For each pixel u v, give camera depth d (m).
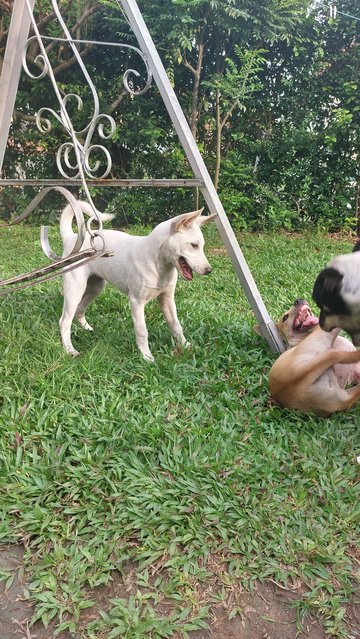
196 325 4.58
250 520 2.53
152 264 3.86
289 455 3.00
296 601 2.18
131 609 2.11
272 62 9.55
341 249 8.18
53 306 4.96
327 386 3.26
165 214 10.06
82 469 2.79
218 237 8.75
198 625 2.07
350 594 2.24
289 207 9.73
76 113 9.62
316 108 9.71
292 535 2.48
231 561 2.35
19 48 3.71
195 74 9.11
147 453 2.94
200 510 2.56
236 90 8.68
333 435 3.21
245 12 8.38
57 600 2.18
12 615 2.14
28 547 2.43
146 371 3.79
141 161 10.09
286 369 3.30
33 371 3.66
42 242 2.99
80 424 3.15
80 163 2.77
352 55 9.35
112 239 4.15
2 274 6.25
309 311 3.97
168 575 2.31
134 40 9.34
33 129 10.08
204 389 3.65
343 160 9.48
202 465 2.83
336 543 2.44
